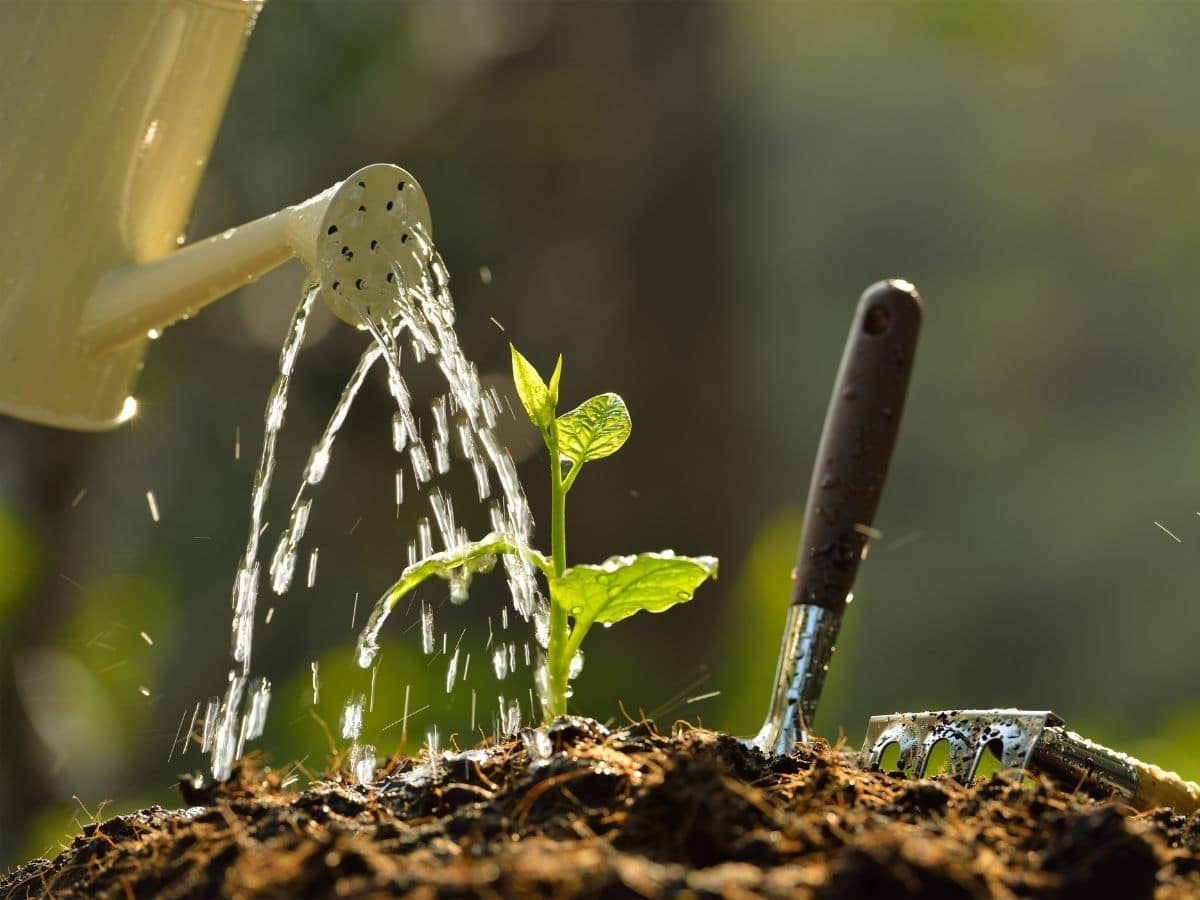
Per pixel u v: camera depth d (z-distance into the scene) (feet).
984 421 28.19
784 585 10.19
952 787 4.10
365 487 12.23
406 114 12.34
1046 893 3.78
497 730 4.44
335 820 4.02
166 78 4.64
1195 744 7.79
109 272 4.64
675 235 12.55
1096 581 25.48
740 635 10.27
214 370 12.32
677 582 4.35
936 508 27.63
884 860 3.72
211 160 11.63
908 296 4.39
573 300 12.48
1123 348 27.63
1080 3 25.39
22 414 4.62
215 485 12.25
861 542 4.40
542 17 12.50
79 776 8.38
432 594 10.97
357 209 4.33
